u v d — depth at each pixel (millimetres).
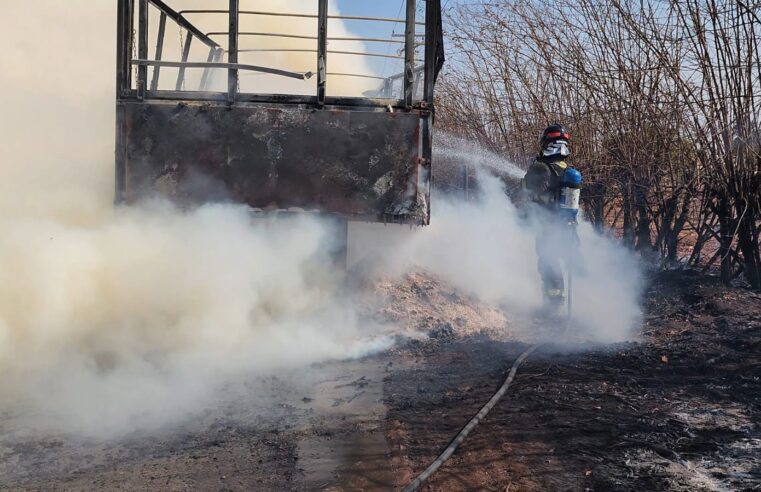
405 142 5609
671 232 8734
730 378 4805
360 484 3404
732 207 7562
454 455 3703
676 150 8156
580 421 4102
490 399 4516
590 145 9352
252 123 5562
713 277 7891
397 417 4285
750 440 3750
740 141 7117
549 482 3350
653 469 3443
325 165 5598
